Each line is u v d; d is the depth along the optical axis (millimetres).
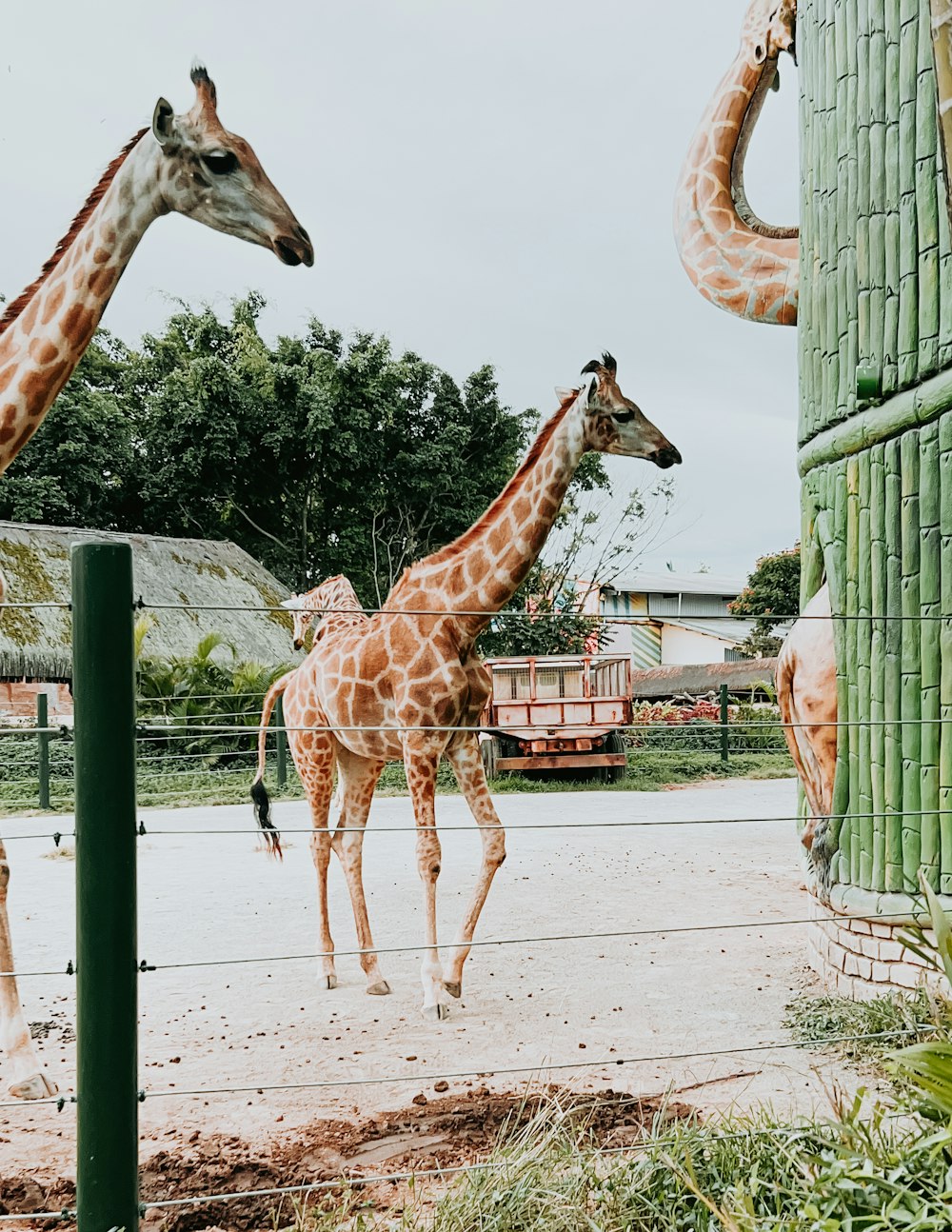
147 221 4473
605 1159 2816
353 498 30719
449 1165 3006
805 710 5098
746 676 25391
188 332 32406
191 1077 3930
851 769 4820
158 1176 2994
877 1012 4156
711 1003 4715
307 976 5438
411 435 30578
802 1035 4223
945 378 4195
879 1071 3725
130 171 4395
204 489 30453
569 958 5609
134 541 25047
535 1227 2369
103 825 2119
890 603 4547
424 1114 3416
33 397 4410
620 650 38688
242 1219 2725
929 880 4285
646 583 41500
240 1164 3043
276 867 8750
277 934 6285
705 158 6973
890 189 4547
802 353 5465
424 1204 2738
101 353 32125
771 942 5906
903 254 4457
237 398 29344
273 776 15102
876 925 4566
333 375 29609
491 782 14539
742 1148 2631
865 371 4609
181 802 12938
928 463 4332
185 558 25469
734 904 6934
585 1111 3309
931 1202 2203
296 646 7129
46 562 22562
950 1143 2355
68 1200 2873
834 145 5004
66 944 6105
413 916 6695
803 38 5469
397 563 30781
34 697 20719
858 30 4793
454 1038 4344
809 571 5457
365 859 8984
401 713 4945
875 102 4660
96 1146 2129
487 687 5207
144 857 9383
